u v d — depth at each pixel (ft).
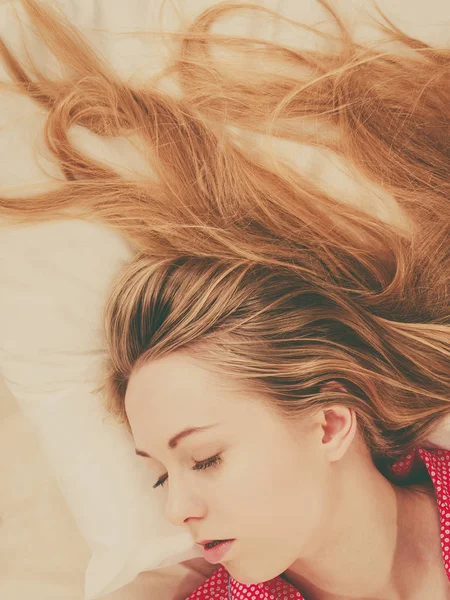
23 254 2.76
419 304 2.90
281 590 2.93
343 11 2.71
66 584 3.15
